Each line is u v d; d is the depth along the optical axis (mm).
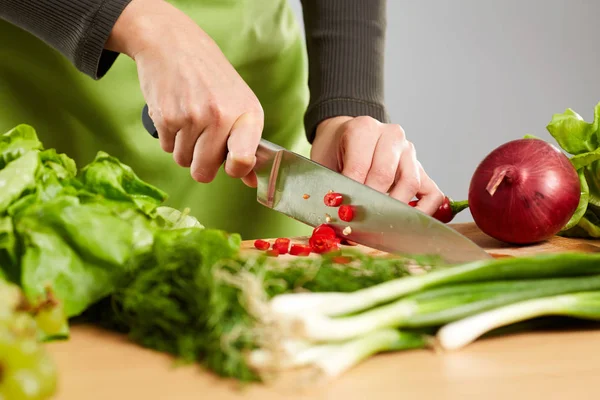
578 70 2801
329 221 1058
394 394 562
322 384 573
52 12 992
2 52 1279
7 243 695
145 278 632
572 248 1115
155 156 1423
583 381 590
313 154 1311
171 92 957
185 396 552
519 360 630
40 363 483
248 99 975
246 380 563
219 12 1429
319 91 1358
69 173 847
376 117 1338
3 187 750
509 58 2734
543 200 1065
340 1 1374
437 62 2680
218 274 591
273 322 562
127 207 767
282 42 1546
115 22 966
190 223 993
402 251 979
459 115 2742
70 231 689
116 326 688
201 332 601
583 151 1219
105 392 558
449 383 583
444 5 2625
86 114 1361
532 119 2814
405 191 1165
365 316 603
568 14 2736
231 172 970
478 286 663
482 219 1123
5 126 1311
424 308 632
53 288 673
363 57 1367
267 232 1637
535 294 671
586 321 725
